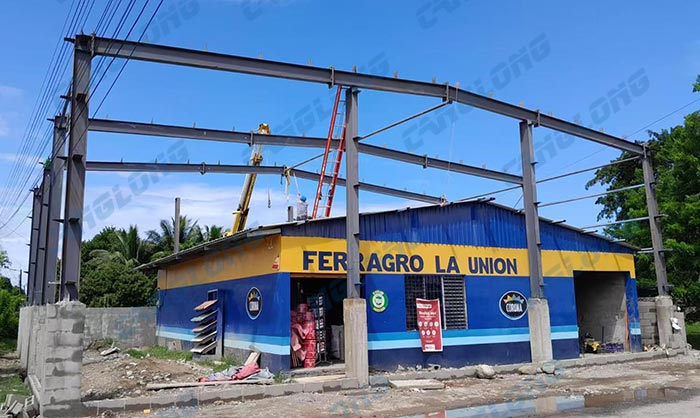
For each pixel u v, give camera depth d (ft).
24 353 70.95
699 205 71.87
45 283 53.67
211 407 36.42
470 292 56.75
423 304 53.26
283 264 46.88
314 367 48.37
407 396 40.22
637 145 68.95
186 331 69.51
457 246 57.00
